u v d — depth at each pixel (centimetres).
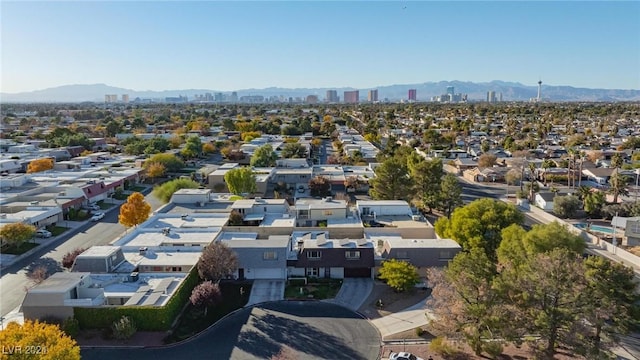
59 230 6569
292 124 19062
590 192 7712
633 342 3703
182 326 4003
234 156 12344
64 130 16062
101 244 6022
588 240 6359
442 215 7400
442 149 13750
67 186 8112
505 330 3269
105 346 3691
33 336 2795
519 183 9969
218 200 7444
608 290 3158
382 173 7388
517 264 3944
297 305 4438
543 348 3309
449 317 3444
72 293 4000
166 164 10756
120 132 18025
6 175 9238
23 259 5488
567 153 12119
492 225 5138
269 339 3831
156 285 4378
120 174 9588
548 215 7456
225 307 4366
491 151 12962
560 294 3131
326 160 12912
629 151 12400
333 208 6544
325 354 3616
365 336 3891
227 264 4638
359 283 4925
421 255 4969
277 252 4959
